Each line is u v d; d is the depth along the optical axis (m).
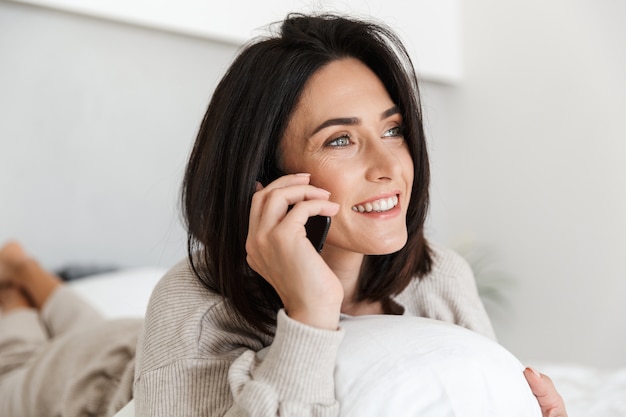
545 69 3.17
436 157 3.58
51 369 1.66
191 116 2.72
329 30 1.04
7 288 2.26
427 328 0.90
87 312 2.11
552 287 3.15
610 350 2.92
